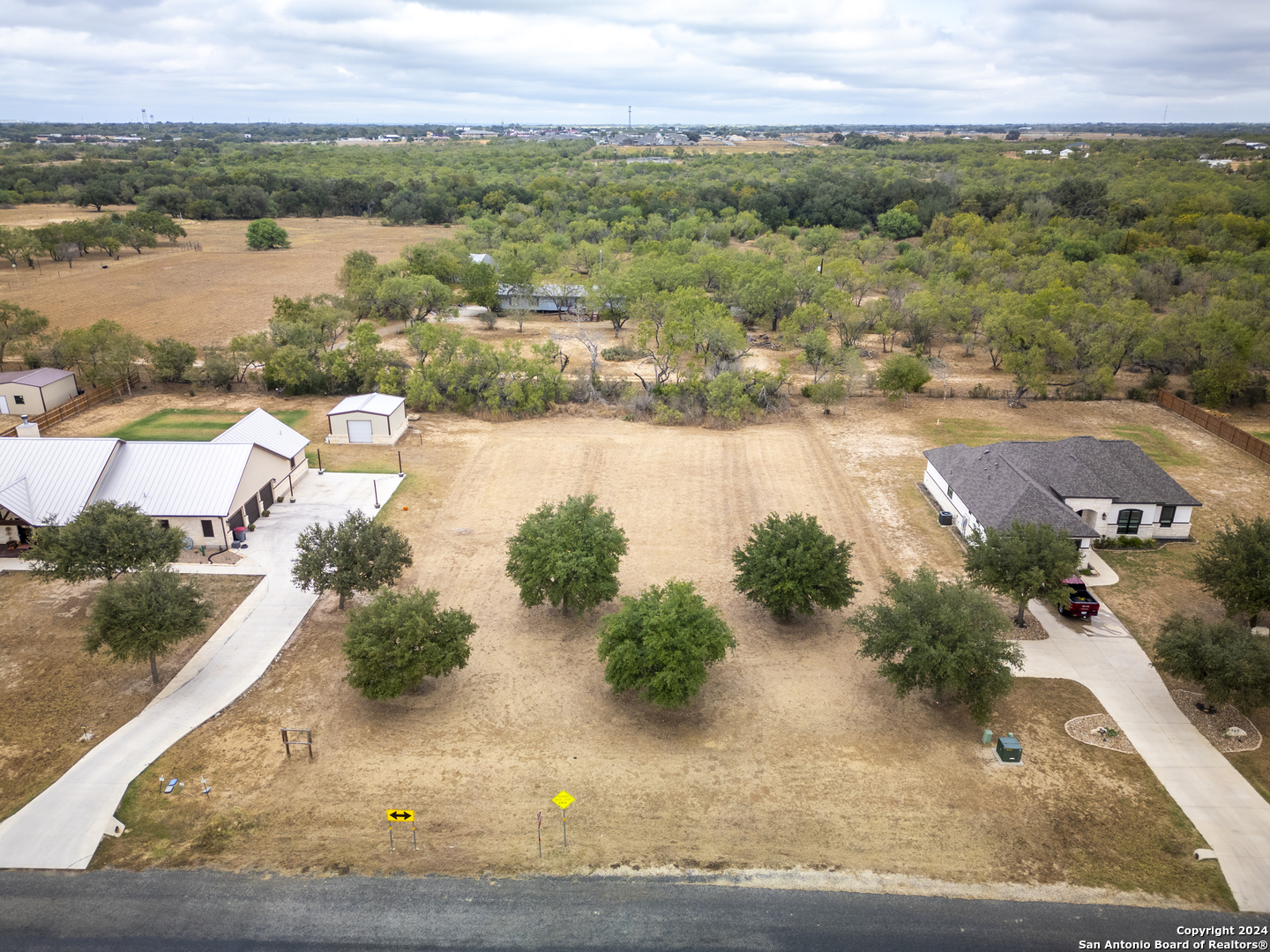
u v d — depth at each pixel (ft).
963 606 98.37
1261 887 75.87
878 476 175.63
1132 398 229.86
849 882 75.66
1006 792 87.66
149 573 101.86
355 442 190.60
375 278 312.91
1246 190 509.76
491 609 123.34
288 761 91.15
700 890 74.49
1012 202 498.28
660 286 315.78
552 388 216.74
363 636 95.76
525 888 74.54
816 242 441.27
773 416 214.90
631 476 174.40
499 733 96.53
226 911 71.61
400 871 76.28
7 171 653.71
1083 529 130.21
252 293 362.74
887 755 93.25
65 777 87.51
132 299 345.10
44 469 136.26
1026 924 71.26
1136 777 89.97
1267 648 92.48
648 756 92.73
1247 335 215.10
